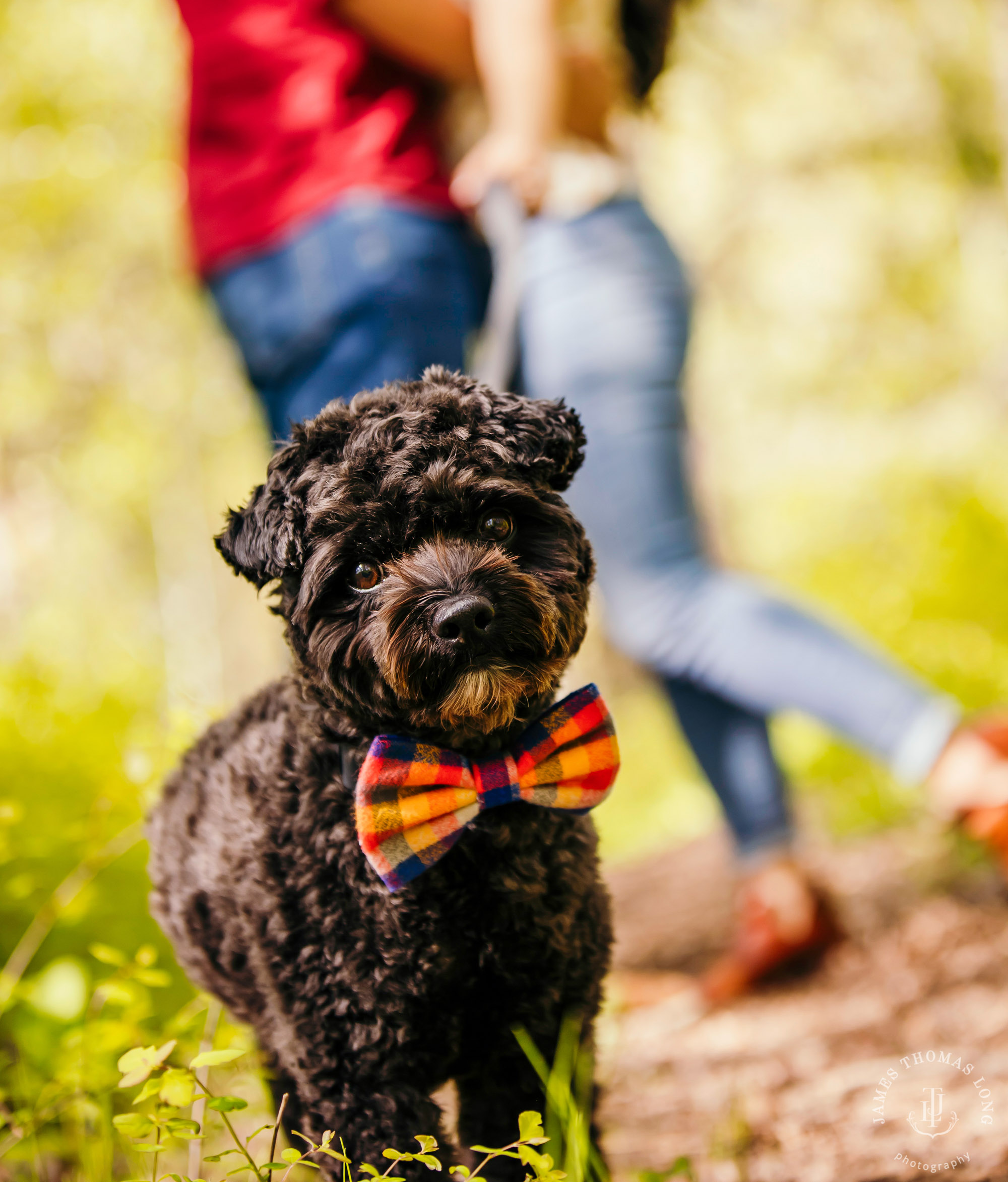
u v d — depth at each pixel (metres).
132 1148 2.09
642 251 3.29
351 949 1.75
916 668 5.11
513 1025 1.84
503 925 1.80
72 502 12.82
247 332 3.21
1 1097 2.10
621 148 3.68
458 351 3.15
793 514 8.62
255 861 1.82
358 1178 1.68
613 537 3.23
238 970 1.90
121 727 4.06
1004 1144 2.21
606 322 3.21
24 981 2.61
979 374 8.62
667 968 3.93
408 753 1.77
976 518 5.84
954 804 2.99
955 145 8.20
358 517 1.78
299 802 1.83
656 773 8.10
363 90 3.15
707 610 3.17
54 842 2.77
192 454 13.84
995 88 6.90
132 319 12.48
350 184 3.06
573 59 3.31
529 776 1.81
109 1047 2.00
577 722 1.86
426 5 3.05
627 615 3.26
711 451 7.26
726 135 9.77
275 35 3.14
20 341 12.01
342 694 1.82
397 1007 1.75
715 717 3.40
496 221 3.12
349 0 3.07
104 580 12.56
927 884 3.95
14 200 10.73
